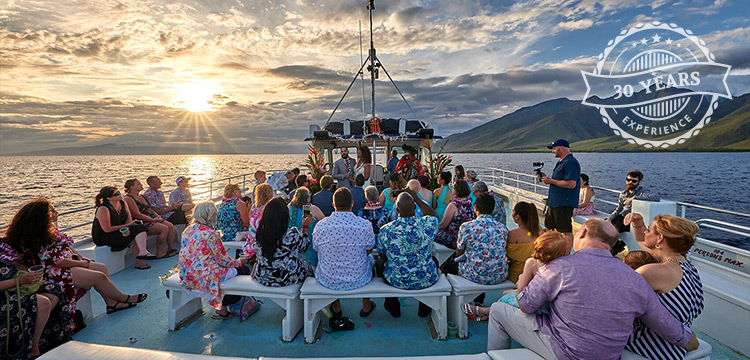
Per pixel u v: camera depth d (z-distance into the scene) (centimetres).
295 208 396
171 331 349
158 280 488
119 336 340
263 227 326
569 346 216
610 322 204
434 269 332
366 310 380
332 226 325
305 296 322
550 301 232
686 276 226
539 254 238
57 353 242
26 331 272
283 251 330
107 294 379
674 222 230
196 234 338
